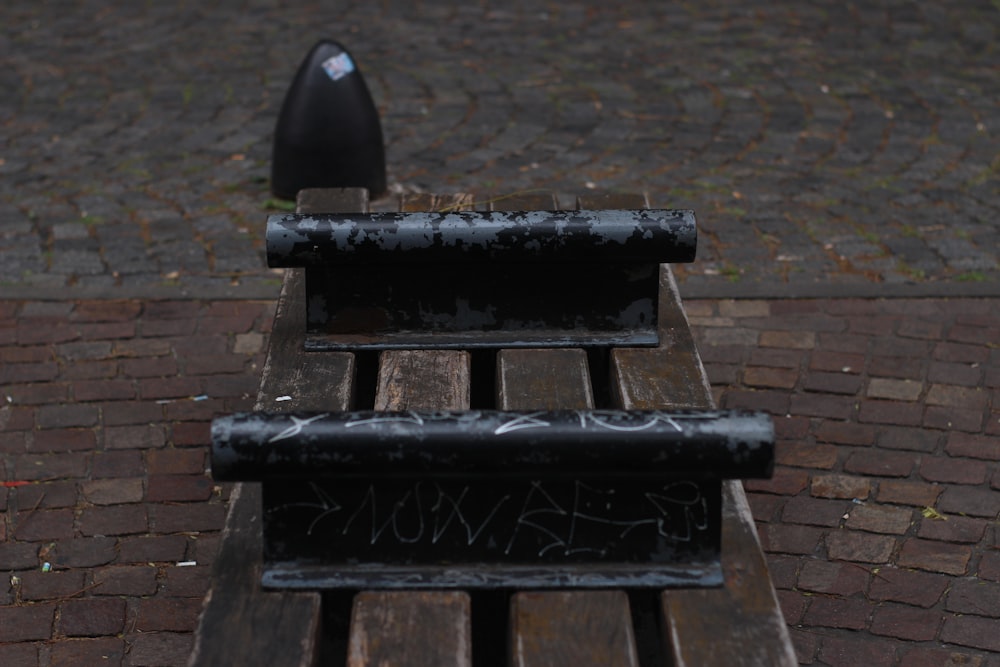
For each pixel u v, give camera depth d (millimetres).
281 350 3066
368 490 2256
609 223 2930
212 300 5438
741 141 7262
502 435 2160
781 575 3744
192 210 6359
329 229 2908
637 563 2301
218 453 2148
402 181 6676
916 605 3602
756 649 2109
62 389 4762
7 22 9484
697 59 8680
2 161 6961
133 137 7328
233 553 2369
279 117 6379
